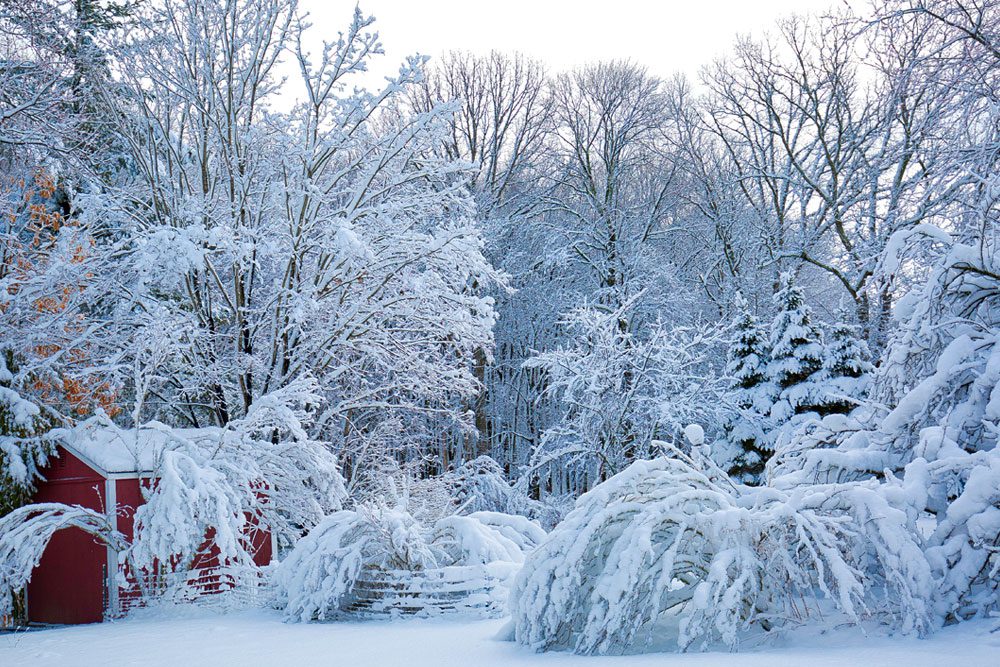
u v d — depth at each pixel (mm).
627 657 6547
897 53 12586
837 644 6391
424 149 21625
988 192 8359
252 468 14891
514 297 31594
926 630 6340
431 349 21172
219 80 19984
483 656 7062
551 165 34656
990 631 6062
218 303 20781
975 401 8094
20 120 20219
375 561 10805
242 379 19594
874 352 26453
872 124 28750
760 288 33562
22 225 21281
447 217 26375
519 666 6430
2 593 13094
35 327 17156
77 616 14508
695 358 21688
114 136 20938
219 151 20812
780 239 32875
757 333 26125
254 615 11258
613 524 7387
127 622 12344
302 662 7230
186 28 20000
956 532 6879
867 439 8984
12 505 14727
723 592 6859
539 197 33625
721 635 6879
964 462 7238
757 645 6645
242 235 19500
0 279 18016
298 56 19484
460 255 19859
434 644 7871
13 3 19812
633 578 6742
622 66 33812
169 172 20641
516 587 7500
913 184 11547
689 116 35719
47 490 15273
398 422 22781
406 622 10031
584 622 7277
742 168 35594
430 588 10312
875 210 26141
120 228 20359
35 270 18547
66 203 23625
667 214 35875
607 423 21453
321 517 15945
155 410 22219
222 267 20969
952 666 5109
